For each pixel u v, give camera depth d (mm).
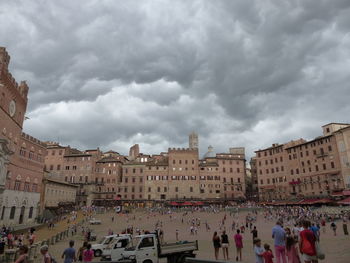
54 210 95750
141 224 81875
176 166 137625
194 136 176875
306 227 11914
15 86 64938
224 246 25016
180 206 127938
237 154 149875
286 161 120625
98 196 131875
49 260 16109
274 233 15797
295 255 15055
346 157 94375
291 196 114938
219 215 96438
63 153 136375
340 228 55969
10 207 63750
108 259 27422
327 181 100500
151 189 134250
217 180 140000
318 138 105562
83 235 57688
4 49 58594
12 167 65188
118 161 139250
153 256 22359
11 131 63625
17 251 24062
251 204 118375
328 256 24516
